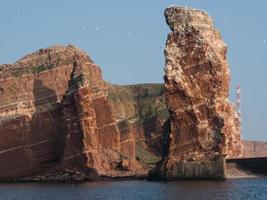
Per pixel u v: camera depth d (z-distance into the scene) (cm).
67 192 16312
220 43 18175
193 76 17762
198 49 17762
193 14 17975
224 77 17875
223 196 12381
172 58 17800
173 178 17300
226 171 17462
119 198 13300
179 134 17562
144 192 14362
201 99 17638
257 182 15812
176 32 17912
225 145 17412
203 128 17500
